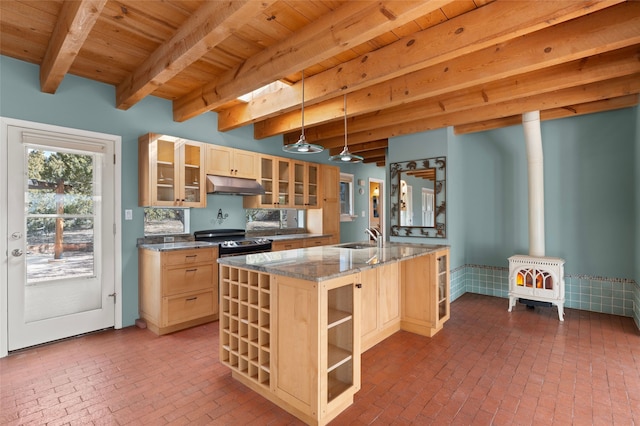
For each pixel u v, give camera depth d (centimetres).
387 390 222
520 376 240
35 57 280
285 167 488
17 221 283
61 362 261
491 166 465
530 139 376
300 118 404
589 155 395
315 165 533
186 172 376
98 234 330
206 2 201
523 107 352
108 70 302
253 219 485
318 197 536
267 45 256
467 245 485
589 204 395
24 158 287
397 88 308
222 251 364
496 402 208
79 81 317
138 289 355
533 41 233
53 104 302
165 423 188
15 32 241
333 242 550
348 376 207
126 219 347
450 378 238
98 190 330
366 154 610
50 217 302
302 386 188
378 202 817
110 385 227
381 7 187
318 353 181
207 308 350
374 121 408
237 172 417
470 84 268
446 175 422
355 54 267
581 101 319
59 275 306
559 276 362
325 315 184
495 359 267
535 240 392
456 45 214
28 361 263
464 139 478
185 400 210
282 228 528
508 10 194
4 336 274
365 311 284
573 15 177
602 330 330
